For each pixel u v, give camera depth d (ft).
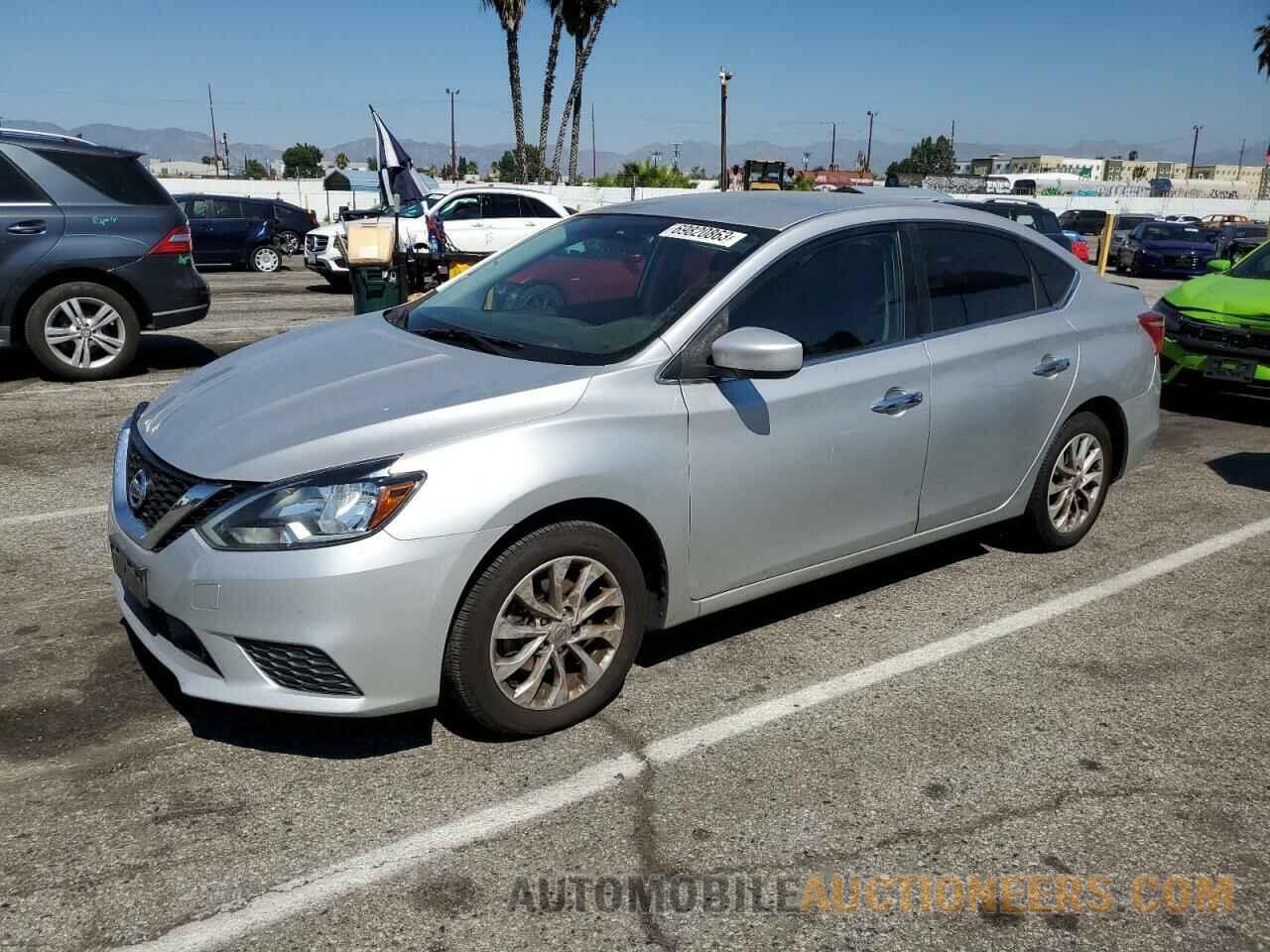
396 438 9.71
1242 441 24.90
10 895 8.30
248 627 9.32
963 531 14.76
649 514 10.85
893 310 13.26
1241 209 162.30
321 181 129.49
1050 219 59.00
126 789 9.73
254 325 38.81
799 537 12.41
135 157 27.63
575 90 127.03
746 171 98.99
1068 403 15.43
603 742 10.81
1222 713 11.86
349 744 10.61
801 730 11.19
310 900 8.37
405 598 9.41
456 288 14.29
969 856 9.23
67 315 26.96
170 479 9.98
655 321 11.55
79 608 13.58
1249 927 8.48
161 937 7.93
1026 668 12.80
